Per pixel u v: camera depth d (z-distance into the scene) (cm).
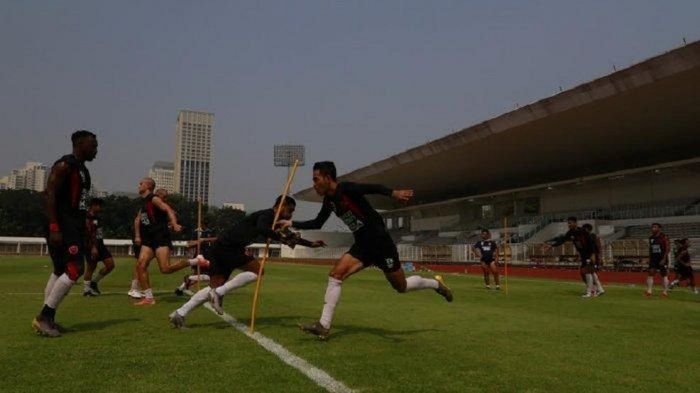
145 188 832
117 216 9650
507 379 358
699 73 2270
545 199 4678
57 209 502
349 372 366
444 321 667
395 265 514
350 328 582
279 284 1437
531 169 4509
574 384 352
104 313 685
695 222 3114
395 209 7019
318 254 6575
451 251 4106
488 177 4981
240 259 618
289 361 396
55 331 496
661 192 3694
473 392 325
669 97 2586
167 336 503
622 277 2258
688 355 464
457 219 5775
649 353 470
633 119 2970
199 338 493
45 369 364
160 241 824
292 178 584
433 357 424
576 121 3044
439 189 5781
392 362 401
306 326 489
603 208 4094
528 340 527
